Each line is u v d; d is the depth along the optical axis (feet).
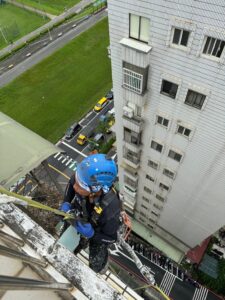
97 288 14.71
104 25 200.23
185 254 97.91
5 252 10.23
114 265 96.53
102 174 15.57
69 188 18.21
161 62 35.32
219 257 100.07
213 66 31.14
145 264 100.37
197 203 63.16
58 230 27.53
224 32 27.27
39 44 191.72
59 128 144.66
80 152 134.21
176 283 97.50
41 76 171.73
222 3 25.30
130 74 39.22
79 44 189.37
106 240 18.01
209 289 96.53
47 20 210.18
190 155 48.88
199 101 37.27
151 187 70.18
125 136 56.03
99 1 212.23
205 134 41.70
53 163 129.49
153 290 69.77
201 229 74.95
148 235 99.50
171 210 74.59
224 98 33.78
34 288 10.73
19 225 15.90
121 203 19.07
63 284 13.96
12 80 170.30
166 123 45.78
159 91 39.93
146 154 58.08
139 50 34.22
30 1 225.76
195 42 30.14
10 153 20.83
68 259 15.33
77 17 209.26
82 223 16.97
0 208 16.21
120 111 51.21
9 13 219.00
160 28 31.37
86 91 161.38
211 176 50.70
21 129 23.56
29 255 14.10
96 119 146.41
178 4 27.86
